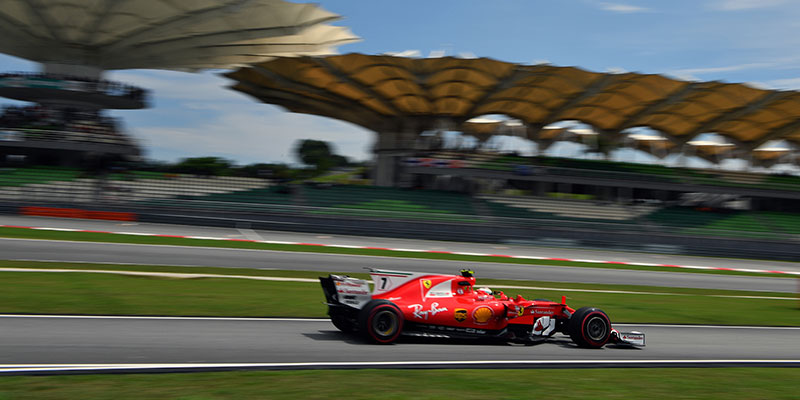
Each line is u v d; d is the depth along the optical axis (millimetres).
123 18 34750
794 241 43250
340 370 7281
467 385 6836
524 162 49844
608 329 10156
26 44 38156
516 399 6344
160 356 7641
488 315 9914
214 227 33406
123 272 16234
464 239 37719
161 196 36844
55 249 19828
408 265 23531
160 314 10789
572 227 42219
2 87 39250
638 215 46219
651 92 42438
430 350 9047
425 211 41750
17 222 27719
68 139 38594
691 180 49906
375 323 9125
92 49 39281
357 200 41969
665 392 7090
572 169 48469
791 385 7941
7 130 38031
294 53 37625
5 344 7762
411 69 39688
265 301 13141
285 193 41219
